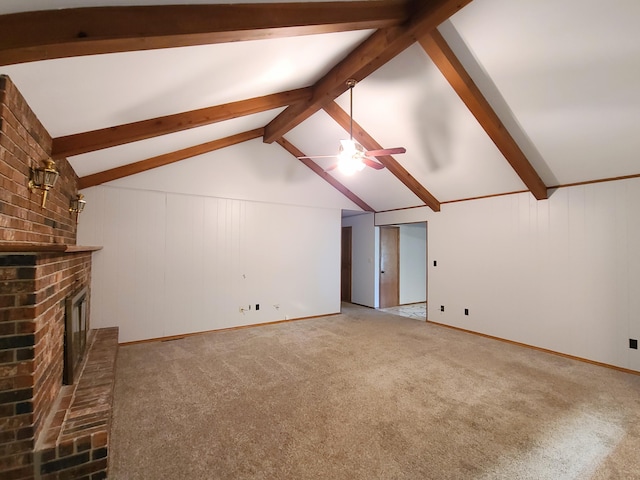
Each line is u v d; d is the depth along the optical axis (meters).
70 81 1.75
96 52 1.46
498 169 4.23
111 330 4.00
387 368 3.47
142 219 4.44
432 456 1.99
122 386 2.97
